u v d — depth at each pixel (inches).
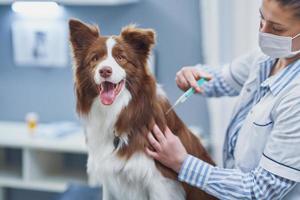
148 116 59.7
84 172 137.6
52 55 138.6
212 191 55.6
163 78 132.0
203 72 69.4
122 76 57.5
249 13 117.0
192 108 131.8
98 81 57.3
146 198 64.3
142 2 130.6
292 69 55.7
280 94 54.7
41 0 120.7
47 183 130.3
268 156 53.3
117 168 61.0
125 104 59.0
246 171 57.9
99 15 133.2
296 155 51.8
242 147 58.6
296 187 56.8
